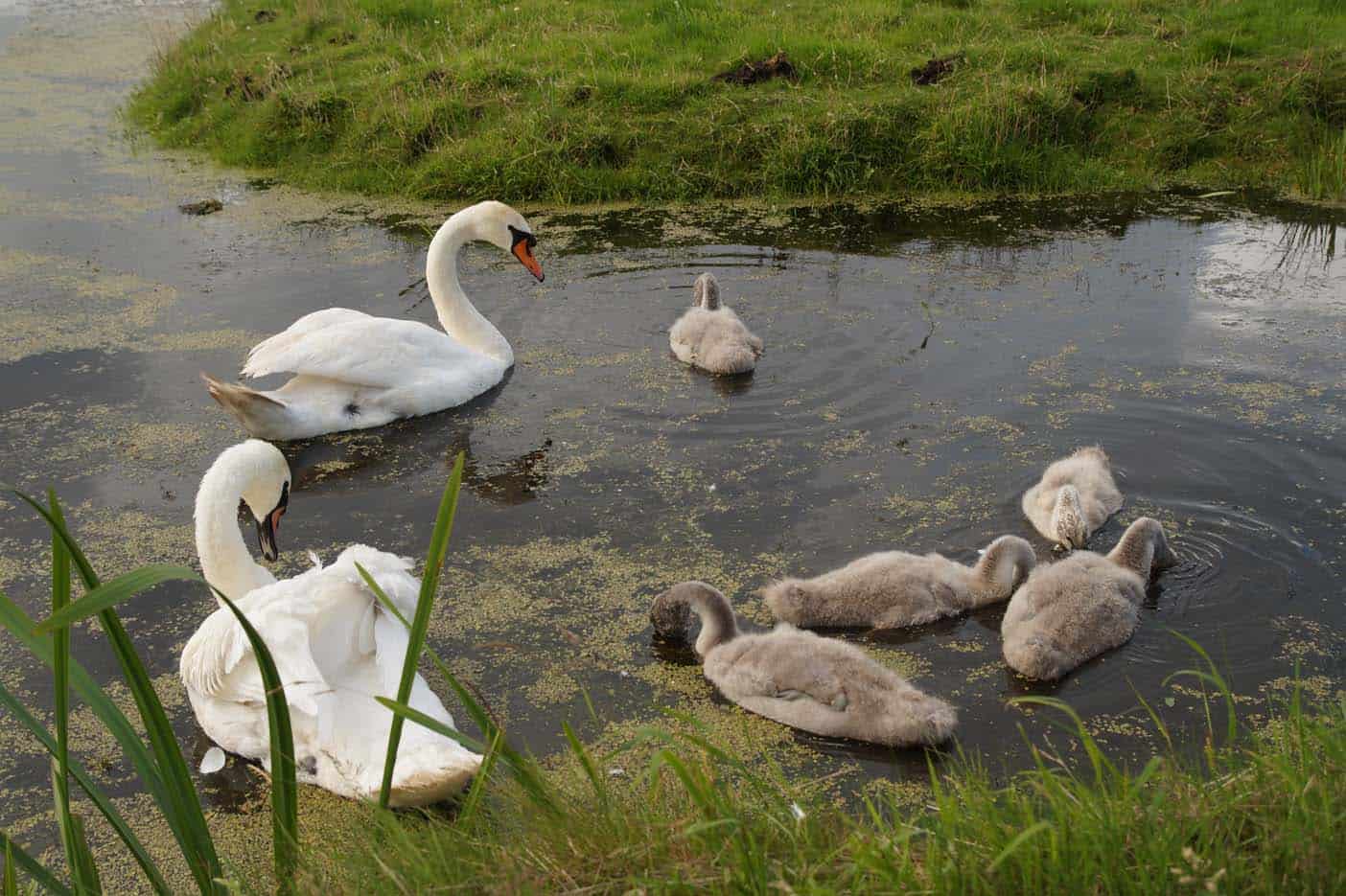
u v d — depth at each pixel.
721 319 9.88
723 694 5.89
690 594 6.12
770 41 16.20
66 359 10.02
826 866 3.56
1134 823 3.63
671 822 3.83
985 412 8.75
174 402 9.27
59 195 14.78
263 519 6.19
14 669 6.25
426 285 11.73
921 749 5.39
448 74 15.96
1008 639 6.07
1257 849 3.61
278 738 3.68
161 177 15.53
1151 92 15.34
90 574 3.28
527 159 14.27
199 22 22.91
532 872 3.65
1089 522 7.05
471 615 6.55
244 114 16.94
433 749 4.61
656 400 9.18
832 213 13.55
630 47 16.64
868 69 15.59
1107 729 5.47
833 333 10.23
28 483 8.09
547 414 9.04
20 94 20.08
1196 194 14.09
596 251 12.46
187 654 5.53
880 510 7.53
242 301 11.30
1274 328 10.16
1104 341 9.93
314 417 8.73
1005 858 3.32
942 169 14.23
